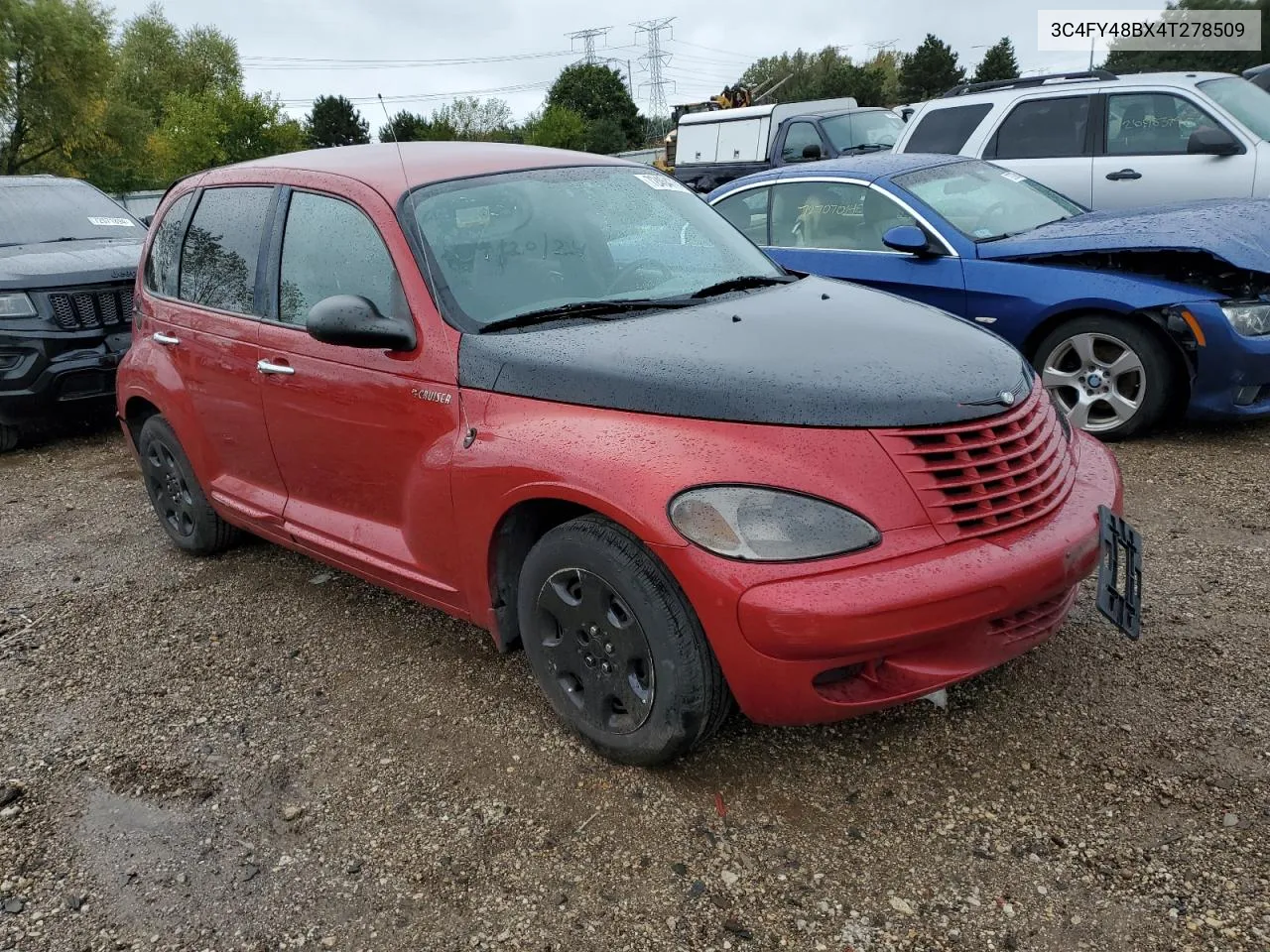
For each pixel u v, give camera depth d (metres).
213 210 4.29
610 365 2.78
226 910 2.50
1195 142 7.45
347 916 2.45
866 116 14.36
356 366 3.37
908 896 2.36
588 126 69.12
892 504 2.48
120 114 34.28
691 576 2.46
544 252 3.47
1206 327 5.02
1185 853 2.42
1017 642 2.65
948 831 2.56
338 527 3.71
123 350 7.35
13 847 2.79
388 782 2.96
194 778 3.06
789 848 2.55
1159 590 3.75
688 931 2.31
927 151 9.13
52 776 3.12
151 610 4.33
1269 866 2.36
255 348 3.82
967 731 2.97
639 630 2.65
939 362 2.80
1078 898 2.32
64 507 5.95
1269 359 5.02
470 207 3.49
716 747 2.97
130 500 5.98
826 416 2.54
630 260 3.62
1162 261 5.33
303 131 52.97
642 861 2.54
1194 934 2.19
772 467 2.48
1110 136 8.06
